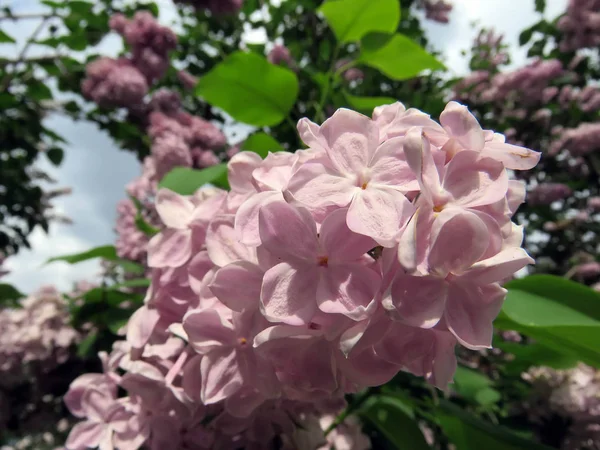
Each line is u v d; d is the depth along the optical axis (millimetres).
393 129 85
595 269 340
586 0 413
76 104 344
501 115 417
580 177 420
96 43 343
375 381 84
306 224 78
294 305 79
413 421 142
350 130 84
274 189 91
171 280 110
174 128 276
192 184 148
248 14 356
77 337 242
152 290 112
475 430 131
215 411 116
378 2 188
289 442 129
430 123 82
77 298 204
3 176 378
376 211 76
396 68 203
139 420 115
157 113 292
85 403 126
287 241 80
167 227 112
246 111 185
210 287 87
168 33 307
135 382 110
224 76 174
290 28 357
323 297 77
